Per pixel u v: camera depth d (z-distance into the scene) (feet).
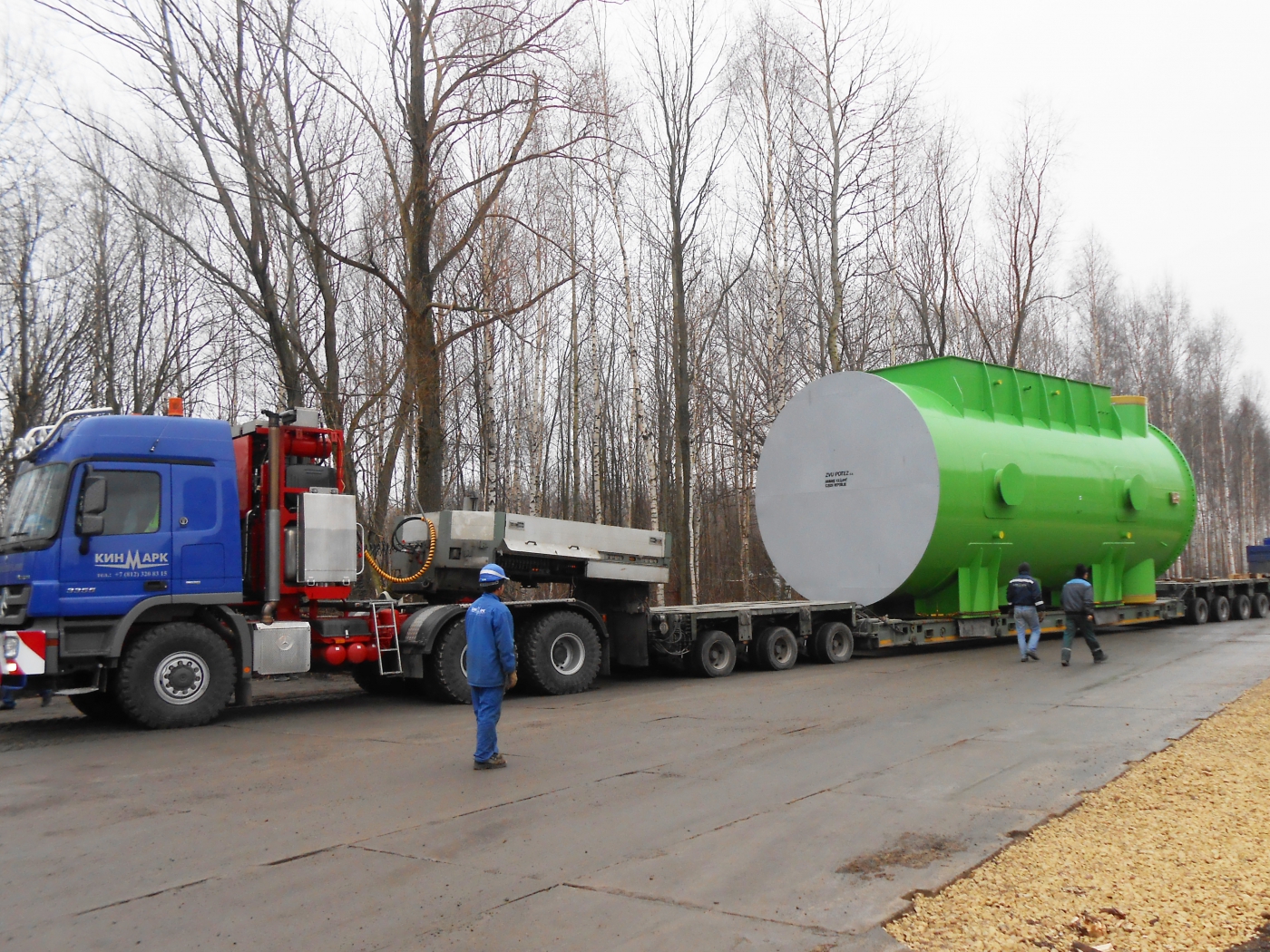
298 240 62.23
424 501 57.72
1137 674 47.29
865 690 43.52
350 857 19.69
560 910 16.47
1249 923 14.76
